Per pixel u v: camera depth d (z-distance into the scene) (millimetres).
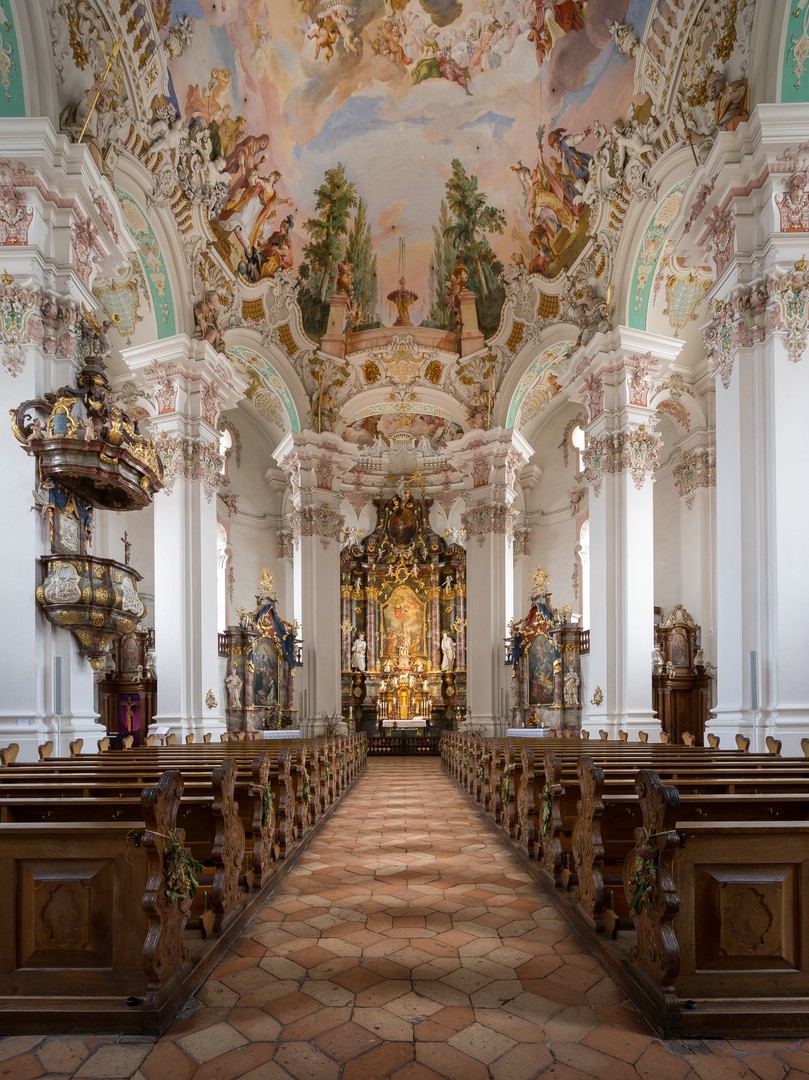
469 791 11773
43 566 8492
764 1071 2902
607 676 13633
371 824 8883
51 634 8562
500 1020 3371
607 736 13352
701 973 3281
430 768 18125
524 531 23641
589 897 4496
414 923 4816
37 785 4770
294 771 7359
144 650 17219
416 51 15289
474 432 19781
